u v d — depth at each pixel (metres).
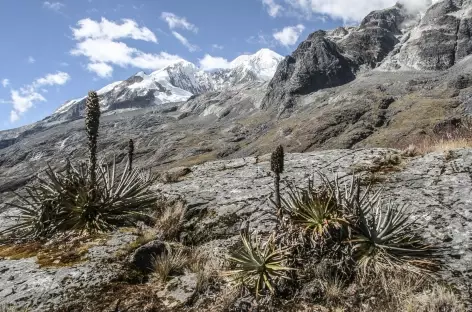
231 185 9.36
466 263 5.25
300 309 4.87
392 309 4.52
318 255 5.52
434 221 6.34
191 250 6.65
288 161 10.90
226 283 5.46
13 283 5.34
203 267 5.87
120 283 5.43
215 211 7.93
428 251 5.64
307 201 6.14
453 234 5.93
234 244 6.74
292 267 5.42
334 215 5.74
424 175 8.22
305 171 9.67
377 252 5.46
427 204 6.91
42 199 7.51
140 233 7.11
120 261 5.93
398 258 5.48
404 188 7.77
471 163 8.24
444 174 8.05
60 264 5.88
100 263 5.84
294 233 5.72
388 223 5.77
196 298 5.16
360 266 5.28
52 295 5.05
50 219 7.28
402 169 8.85
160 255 6.16
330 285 5.14
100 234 6.97
